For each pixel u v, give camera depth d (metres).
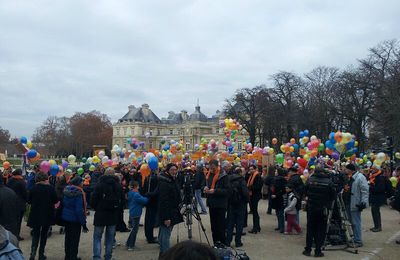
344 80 44.75
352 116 43.94
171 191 8.45
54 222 8.95
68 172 12.06
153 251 10.24
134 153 22.61
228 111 62.03
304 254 9.81
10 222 6.59
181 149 25.69
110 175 8.65
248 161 19.69
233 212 10.76
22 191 9.65
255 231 12.76
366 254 10.01
